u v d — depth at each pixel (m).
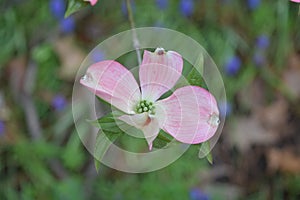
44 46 1.07
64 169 1.02
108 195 1.00
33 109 1.04
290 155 1.09
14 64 1.06
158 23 1.03
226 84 1.06
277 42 1.11
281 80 1.12
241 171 1.07
